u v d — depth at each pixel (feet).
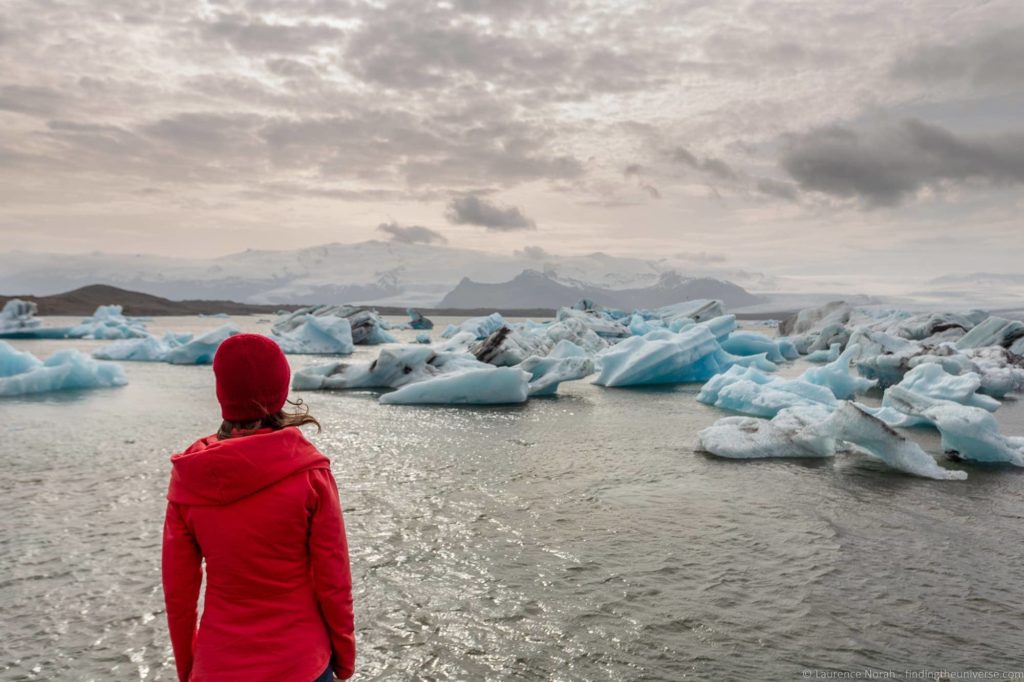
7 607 16.88
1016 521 24.48
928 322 121.08
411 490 28.53
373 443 39.86
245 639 6.72
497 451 37.50
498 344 82.28
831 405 49.57
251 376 7.09
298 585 7.03
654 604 17.06
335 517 7.19
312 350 127.13
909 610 16.81
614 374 76.95
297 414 7.70
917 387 53.52
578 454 36.76
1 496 27.27
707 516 24.84
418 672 13.73
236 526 6.67
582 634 15.43
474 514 24.94
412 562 19.93
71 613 16.58
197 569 7.01
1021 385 74.02
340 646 7.31
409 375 68.80
